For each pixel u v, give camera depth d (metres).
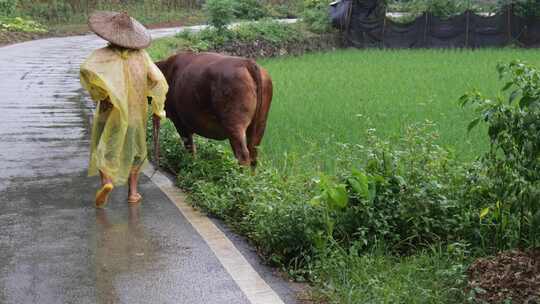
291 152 9.05
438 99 14.63
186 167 8.83
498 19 32.03
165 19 41.41
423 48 31.58
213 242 6.51
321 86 17.25
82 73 7.26
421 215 6.16
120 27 7.33
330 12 33.25
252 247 6.42
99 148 7.27
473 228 6.11
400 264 5.69
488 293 4.96
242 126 7.86
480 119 5.76
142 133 7.57
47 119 12.75
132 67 7.39
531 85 5.36
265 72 8.27
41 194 8.01
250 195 7.07
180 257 6.11
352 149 8.44
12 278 5.59
